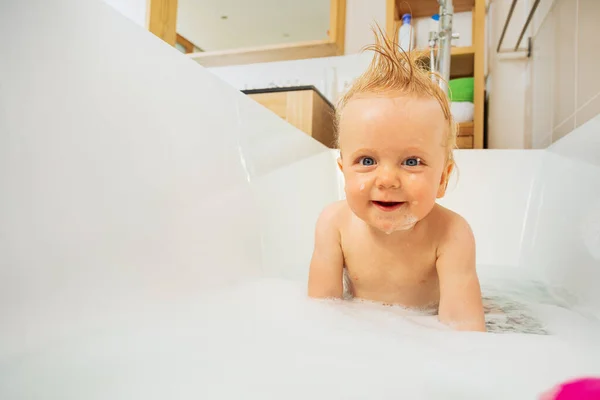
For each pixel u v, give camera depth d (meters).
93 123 0.46
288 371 0.32
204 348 0.36
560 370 0.32
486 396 0.28
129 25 0.54
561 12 1.32
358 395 0.28
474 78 1.68
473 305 0.58
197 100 0.69
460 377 0.31
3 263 0.35
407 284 0.65
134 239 0.50
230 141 0.79
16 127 0.37
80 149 0.44
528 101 1.80
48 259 0.39
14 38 0.38
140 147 0.54
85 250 0.43
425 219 0.63
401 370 0.32
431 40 1.45
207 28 2.68
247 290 0.64
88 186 0.45
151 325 0.43
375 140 0.50
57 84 0.42
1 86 0.36
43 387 0.29
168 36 1.58
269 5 2.39
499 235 1.10
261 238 0.83
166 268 0.54
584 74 1.11
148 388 0.29
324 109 1.70
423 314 0.62
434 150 0.52
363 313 0.55
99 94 0.47
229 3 2.42
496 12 1.91
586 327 0.56
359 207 0.53
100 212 0.46
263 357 0.34
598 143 0.76
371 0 2.06
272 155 0.97
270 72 2.13
